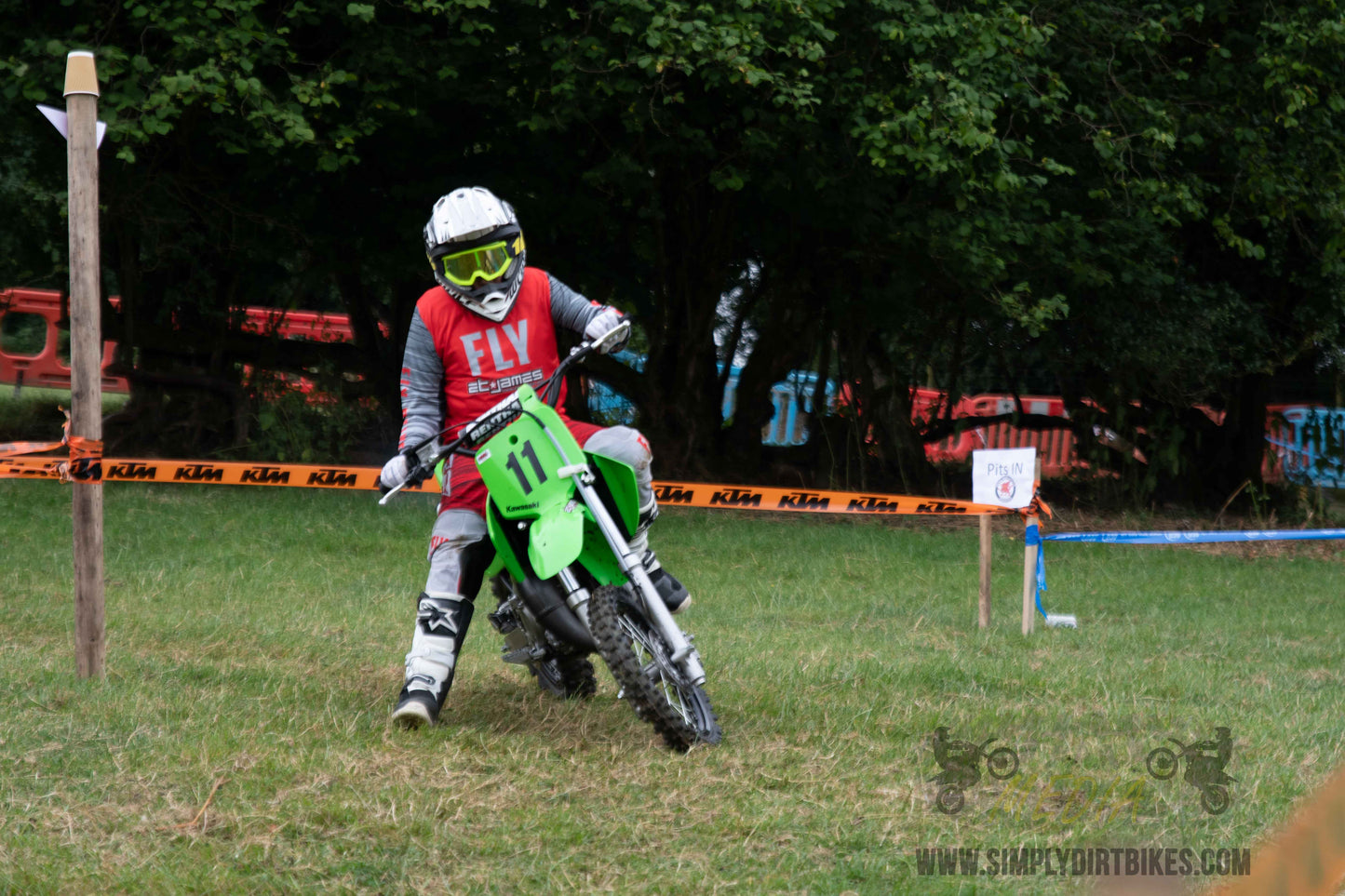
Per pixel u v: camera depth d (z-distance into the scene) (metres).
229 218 17.91
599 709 6.74
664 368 19.73
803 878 4.39
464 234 6.28
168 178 17.00
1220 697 7.69
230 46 14.26
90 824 4.72
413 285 19.47
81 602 6.91
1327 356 21.80
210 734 5.80
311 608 9.79
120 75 14.95
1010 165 17.12
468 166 17.48
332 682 7.27
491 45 15.73
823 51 14.23
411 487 7.11
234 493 16.08
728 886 4.31
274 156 15.35
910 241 17.19
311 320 21.95
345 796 5.06
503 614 6.84
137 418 19.22
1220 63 18.12
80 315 6.82
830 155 16.53
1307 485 21.44
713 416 19.97
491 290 6.39
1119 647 9.79
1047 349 20.19
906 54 15.68
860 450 20.33
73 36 14.70
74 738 5.71
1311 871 2.32
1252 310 20.42
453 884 4.28
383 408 19.94
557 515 5.85
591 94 15.24
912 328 20.80
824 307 19.91
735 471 20.02
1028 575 10.24
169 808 4.90
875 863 4.55
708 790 5.32
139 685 6.79
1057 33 17.42
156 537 13.00
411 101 15.87
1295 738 6.48
